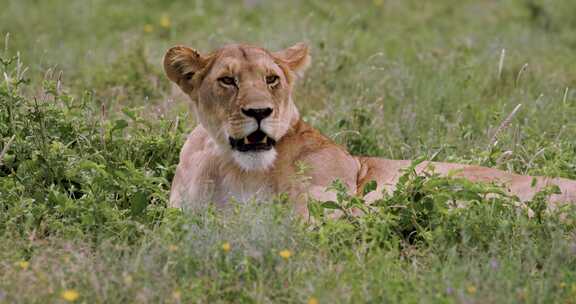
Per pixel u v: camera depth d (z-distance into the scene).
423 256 8.98
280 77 10.40
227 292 8.20
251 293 8.00
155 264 8.37
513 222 9.42
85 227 9.42
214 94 10.32
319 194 10.52
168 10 22.58
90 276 8.12
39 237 9.38
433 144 13.09
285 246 8.81
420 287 8.04
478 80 16.02
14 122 11.07
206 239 8.76
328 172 10.73
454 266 8.33
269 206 9.28
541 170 10.98
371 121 13.85
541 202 9.77
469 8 23.33
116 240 9.19
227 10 22.44
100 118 12.17
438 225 9.45
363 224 9.19
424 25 21.98
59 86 12.12
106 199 10.00
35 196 10.11
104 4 22.52
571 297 8.08
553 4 22.95
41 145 10.80
